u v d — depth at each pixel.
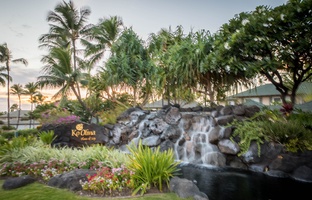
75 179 3.94
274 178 5.76
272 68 7.68
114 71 13.86
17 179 4.04
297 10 7.25
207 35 10.26
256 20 8.00
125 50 15.00
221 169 6.81
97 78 15.23
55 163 4.90
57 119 10.64
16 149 5.98
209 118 8.40
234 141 7.22
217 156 7.36
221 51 8.61
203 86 11.67
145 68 14.16
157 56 12.51
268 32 8.07
